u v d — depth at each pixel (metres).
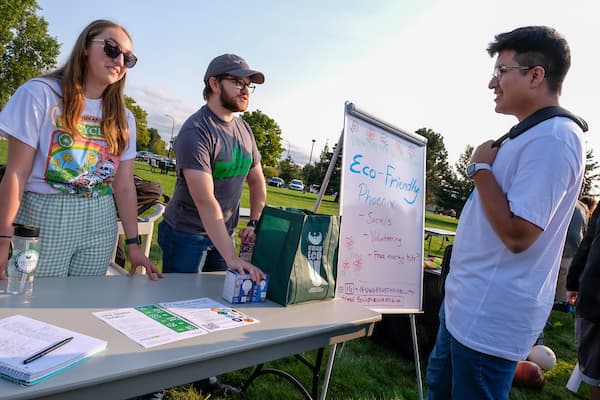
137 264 1.64
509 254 1.26
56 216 1.41
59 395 0.80
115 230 1.63
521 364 3.17
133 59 1.48
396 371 3.08
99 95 1.47
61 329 1.00
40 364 0.81
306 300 1.56
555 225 1.26
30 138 1.32
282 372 2.08
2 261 1.29
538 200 1.14
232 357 1.10
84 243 1.51
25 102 1.31
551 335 4.46
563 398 3.03
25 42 30.55
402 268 2.52
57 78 1.40
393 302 2.46
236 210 2.07
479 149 1.39
